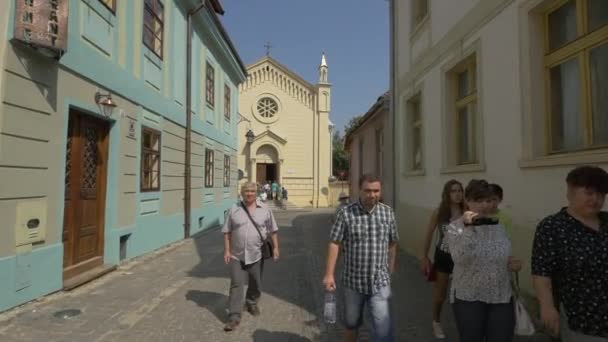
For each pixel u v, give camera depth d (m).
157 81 10.93
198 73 14.77
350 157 22.72
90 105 7.46
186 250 11.14
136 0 9.52
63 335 4.86
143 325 5.29
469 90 7.79
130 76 9.16
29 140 5.86
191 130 13.95
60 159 6.54
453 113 8.29
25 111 5.77
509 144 6.00
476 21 6.96
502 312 3.30
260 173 33.97
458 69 8.07
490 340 3.31
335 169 62.16
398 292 6.84
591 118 4.89
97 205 8.15
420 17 10.30
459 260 3.38
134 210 9.53
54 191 6.40
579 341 2.62
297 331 5.17
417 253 9.90
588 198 2.63
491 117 6.50
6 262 5.43
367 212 3.86
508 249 3.36
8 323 5.11
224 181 19.31
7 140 5.45
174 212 12.43
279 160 33.22
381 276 3.80
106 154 8.39
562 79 5.40
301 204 33.47
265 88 33.59
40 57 6.05
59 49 5.95
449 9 8.12
